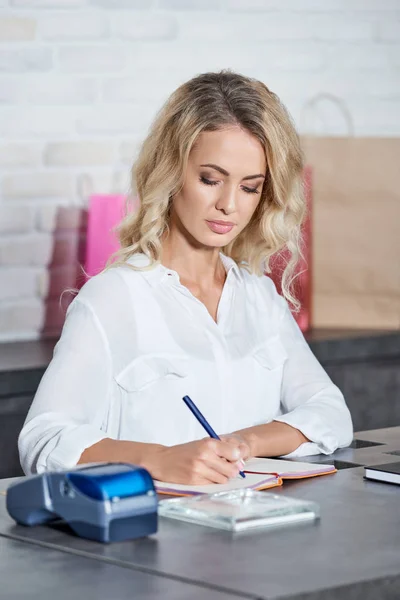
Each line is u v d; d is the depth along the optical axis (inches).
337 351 157.1
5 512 69.2
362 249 170.1
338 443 90.0
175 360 92.4
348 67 185.8
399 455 88.2
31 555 59.2
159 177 92.0
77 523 62.5
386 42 188.5
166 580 54.2
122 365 90.7
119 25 165.9
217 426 94.0
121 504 61.2
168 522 65.2
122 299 92.0
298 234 100.4
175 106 91.4
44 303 162.7
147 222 93.6
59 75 161.9
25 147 159.8
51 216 162.1
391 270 169.9
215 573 54.9
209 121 88.5
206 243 91.0
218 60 174.7
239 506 65.7
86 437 80.0
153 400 91.4
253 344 97.9
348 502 69.9
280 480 75.5
